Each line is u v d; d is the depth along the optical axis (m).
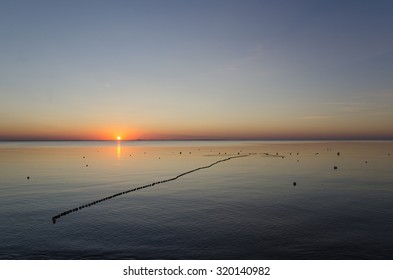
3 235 29.89
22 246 27.08
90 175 74.00
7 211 38.94
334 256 24.53
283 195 47.97
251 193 49.97
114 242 27.84
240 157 137.75
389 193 49.19
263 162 109.56
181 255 24.94
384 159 115.62
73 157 137.75
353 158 122.12
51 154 159.38
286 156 140.38
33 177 69.62
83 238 28.94
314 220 33.94
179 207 40.72
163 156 147.88
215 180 65.44
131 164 104.19
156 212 38.19
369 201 43.34
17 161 113.25
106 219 35.22
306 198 45.62
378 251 25.45
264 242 27.47
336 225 32.12
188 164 104.62
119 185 59.22
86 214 37.56
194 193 50.66
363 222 33.16
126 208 40.53
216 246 26.70
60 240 28.45
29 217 36.25
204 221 33.94
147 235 29.59
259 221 33.72
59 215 36.91
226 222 33.50
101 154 162.75
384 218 34.66
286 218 34.84
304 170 82.31
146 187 57.06
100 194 50.19
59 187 56.66
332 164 98.19
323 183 59.59
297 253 25.17
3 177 69.38
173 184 60.44
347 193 49.34
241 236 29.02
